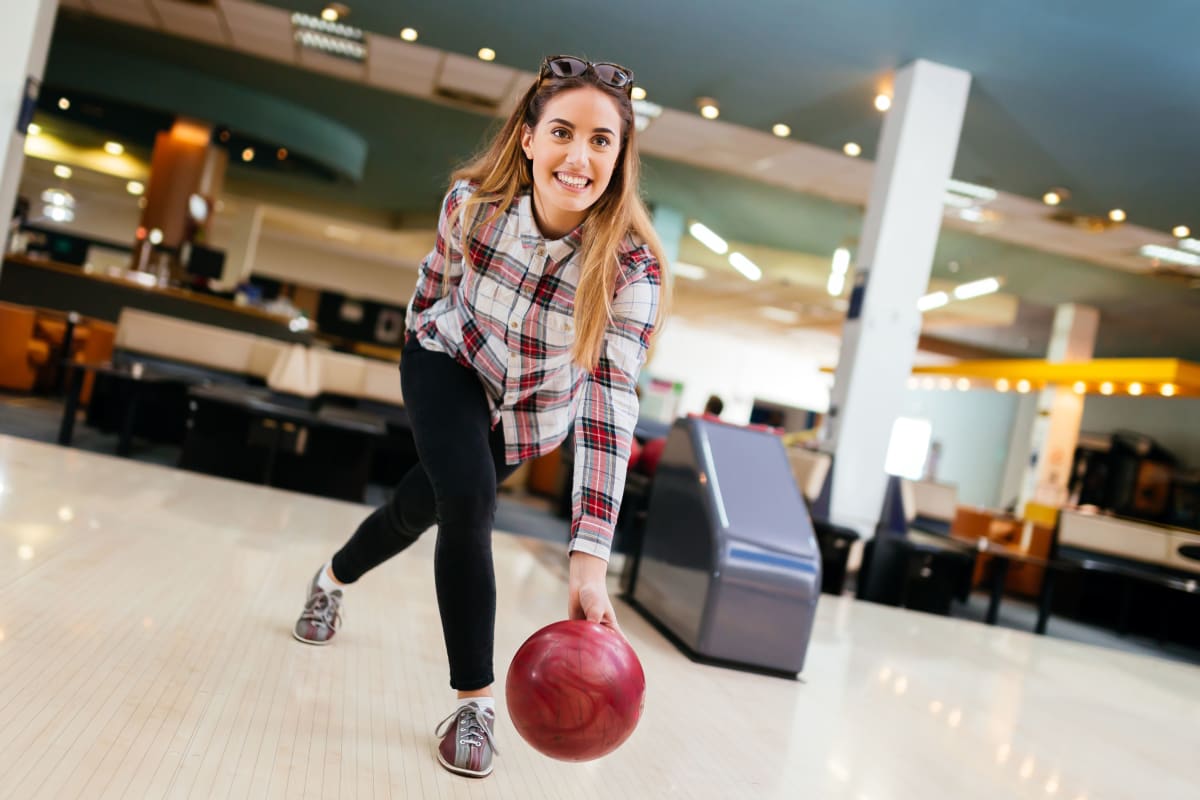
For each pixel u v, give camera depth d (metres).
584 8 6.45
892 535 6.17
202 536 3.04
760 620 2.97
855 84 6.82
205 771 1.38
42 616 1.93
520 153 1.59
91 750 1.38
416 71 9.30
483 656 1.58
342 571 2.08
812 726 2.45
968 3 5.34
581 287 1.50
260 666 1.90
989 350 18.80
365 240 19.64
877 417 6.34
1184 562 8.40
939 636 4.51
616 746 1.36
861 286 6.42
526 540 4.78
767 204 11.66
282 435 5.20
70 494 3.25
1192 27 5.06
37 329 8.55
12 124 5.58
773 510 3.17
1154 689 4.30
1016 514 13.48
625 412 1.53
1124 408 17.55
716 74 7.19
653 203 12.95
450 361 1.69
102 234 19.92
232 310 9.72
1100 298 12.52
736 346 25.88
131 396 5.56
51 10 5.79
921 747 2.45
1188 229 8.51
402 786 1.47
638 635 3.20
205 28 9.58
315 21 8.36
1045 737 2.86
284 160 13.88
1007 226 9.89
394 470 7.57
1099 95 6.10
